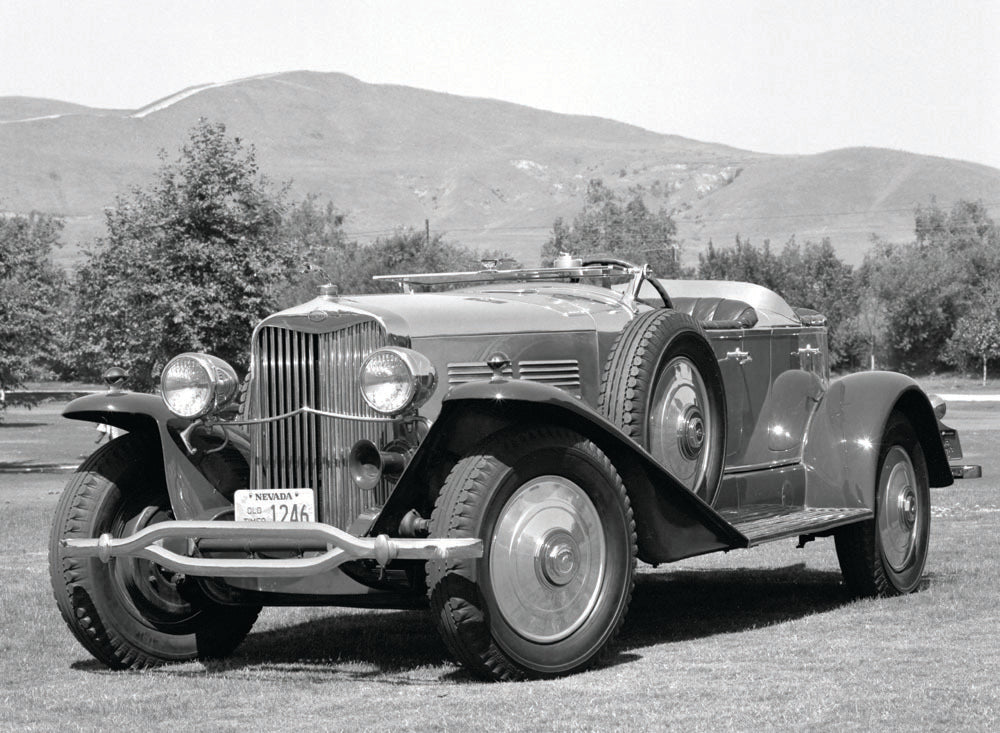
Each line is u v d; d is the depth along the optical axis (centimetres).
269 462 589
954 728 449
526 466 541
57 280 5334
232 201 2608
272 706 513
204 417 592
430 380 543
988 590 775
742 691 511
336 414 570
